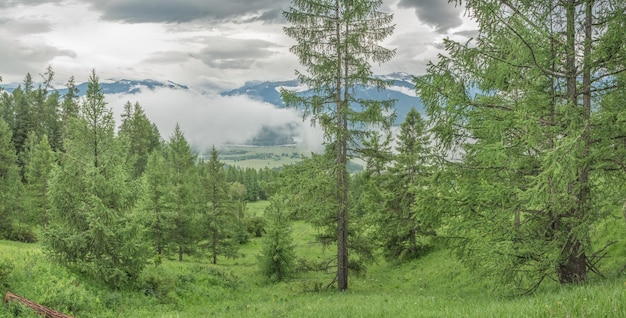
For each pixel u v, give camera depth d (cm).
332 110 1878
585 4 928
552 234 1066
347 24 1786
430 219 1162
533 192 879
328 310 1035
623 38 855
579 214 968
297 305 1406
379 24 1792
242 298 2056
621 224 1522
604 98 962
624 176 937
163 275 2016
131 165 1906
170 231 3644
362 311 931
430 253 2998
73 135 1753
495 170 1081
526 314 541
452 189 1136
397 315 847
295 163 2027
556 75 967
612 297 507
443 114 1060
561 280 1038
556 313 508
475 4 923
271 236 2928
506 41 936
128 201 1817
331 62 1798
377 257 3553
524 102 999
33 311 1170
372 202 3058
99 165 1781
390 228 2973
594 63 920
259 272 3009
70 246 1634
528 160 1024
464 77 1009
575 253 1009
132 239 1781
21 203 4403
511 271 1035
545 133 943
